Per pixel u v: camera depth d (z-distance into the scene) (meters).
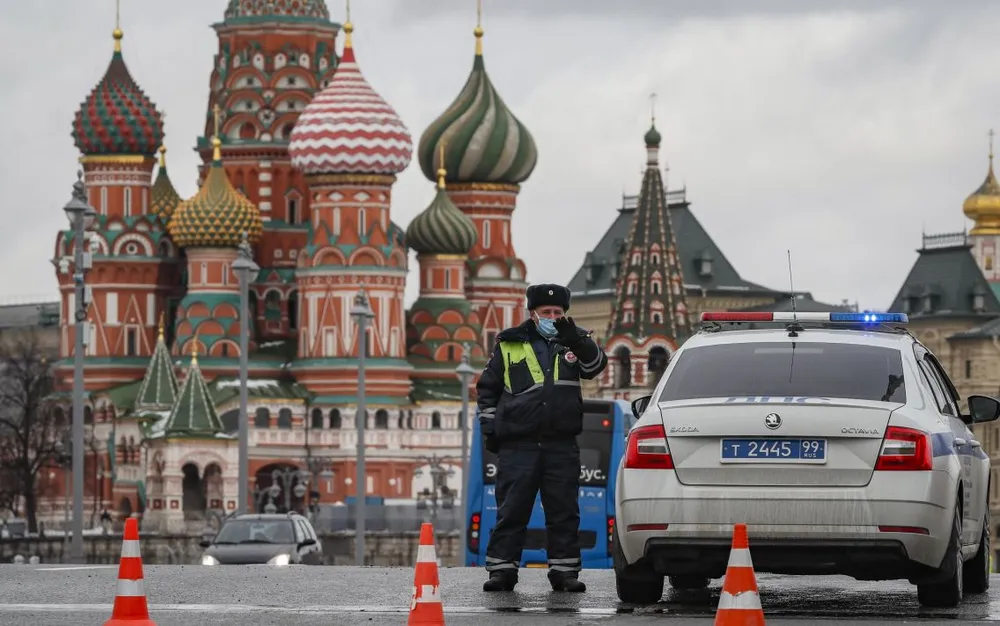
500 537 30.17
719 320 28.83
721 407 26.14
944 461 26.09
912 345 27.72
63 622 25.41
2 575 35.28
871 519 25.66
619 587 28.09
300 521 69.12
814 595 30.50
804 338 27.42
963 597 29.58
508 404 29.86
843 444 25.84
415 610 23.84
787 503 25.75
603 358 29.98
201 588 31.53
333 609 27.61
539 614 26.72
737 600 22.52
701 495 25.94
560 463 29.97
